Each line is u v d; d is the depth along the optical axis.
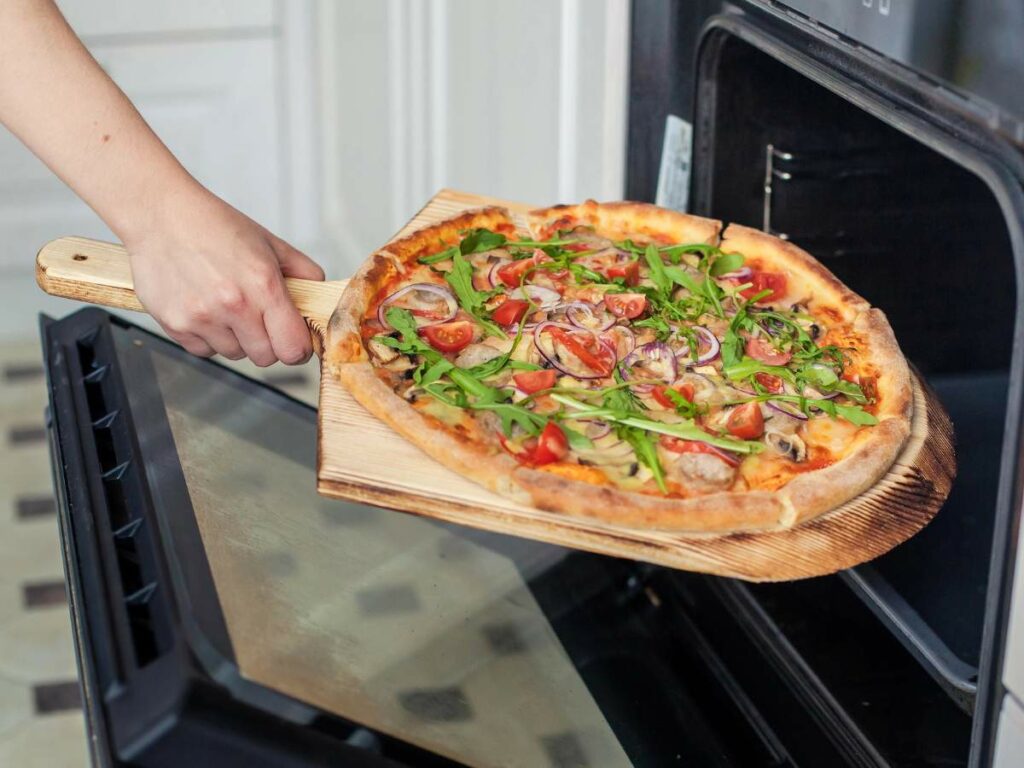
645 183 1.17
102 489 0.84
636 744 0.86
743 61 1.01
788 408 0.91
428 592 0.89
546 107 1.30
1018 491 0.69
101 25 2.07
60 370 1.01
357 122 1.99
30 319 2.33
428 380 0.91
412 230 1.10
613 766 0.83
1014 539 0.70
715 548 0.80
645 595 0.99
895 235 1.16
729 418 0.90
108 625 0.71
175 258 0.92
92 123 0.90
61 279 0.97
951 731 0.88
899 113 0.77
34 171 2.17
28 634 1.69
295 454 1.01
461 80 1.57
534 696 0.85
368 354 0.95
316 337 0.97
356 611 0.83
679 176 1.11
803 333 0.98
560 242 1.07
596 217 1.10
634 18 1.11
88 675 0.70
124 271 0.97
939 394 1.24
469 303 1.01
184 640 0.68
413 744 0.72
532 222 1.12
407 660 0.81
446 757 0.74
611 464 0.87
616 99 1.15
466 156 1.60
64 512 0.85
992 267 1.21
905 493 0.84
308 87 2.18
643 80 1.12
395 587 0.88
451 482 0.83
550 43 1.25
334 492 0.83
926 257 1.18
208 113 2.19
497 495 0.83
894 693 0.91
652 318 1.01
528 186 1.40
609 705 0.88
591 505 0.81
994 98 0.69
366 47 1.88
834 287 1.02
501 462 0.83
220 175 2.24
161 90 2.15
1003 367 1.27
